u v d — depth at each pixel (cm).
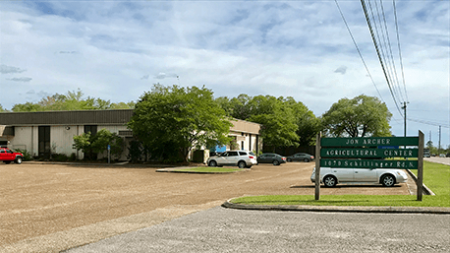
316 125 7494
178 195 1616
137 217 1086
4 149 4166
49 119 4806
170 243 777
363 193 1625
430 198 1330
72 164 4212
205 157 4469
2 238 836
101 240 812
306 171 3462
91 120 4609
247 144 5822
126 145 4475
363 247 721
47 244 782
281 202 1259
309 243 757
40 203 1377
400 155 1309
